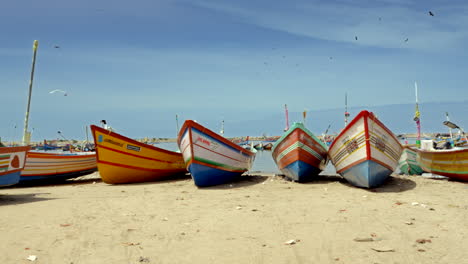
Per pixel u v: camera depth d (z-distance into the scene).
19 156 9.86
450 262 4.77
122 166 13.52
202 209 8.37
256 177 15.59
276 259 4.98
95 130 13.01
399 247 5.40
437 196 9.84
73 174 15.62
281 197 10.01
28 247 5.39
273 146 14.44
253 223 6.96
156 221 7.16
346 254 5.14
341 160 11.73
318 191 11.05
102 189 12.34
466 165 12.45
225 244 5.65
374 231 6.31
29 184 14.79
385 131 10.98
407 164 18.42
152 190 11.88
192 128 11.71
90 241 5.77
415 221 6.96
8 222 6.94
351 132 10.91
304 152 12.66
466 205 8.52
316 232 6.29
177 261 4.91
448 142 19.50
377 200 9.27
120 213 7.93
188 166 12.40
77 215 7.67
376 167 10.72
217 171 12.56
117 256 5.08
